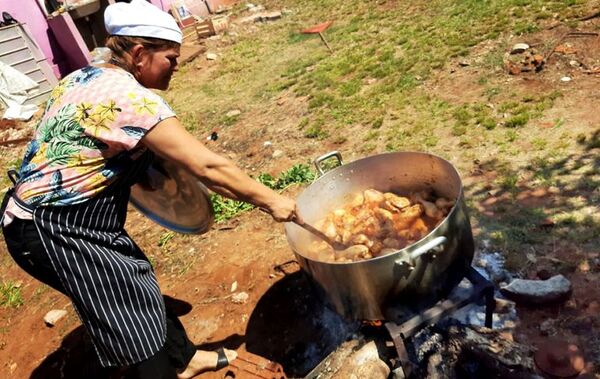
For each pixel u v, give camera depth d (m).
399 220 2.47
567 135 3.54
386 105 4.85
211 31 9.97
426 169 2.52
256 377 2.57
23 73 8.73
